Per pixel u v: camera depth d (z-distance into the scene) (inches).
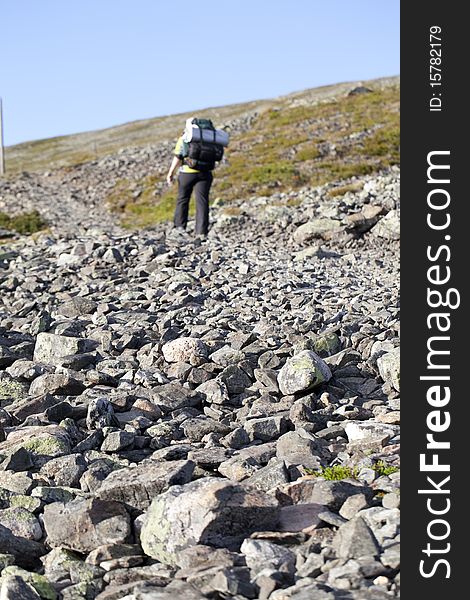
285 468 211.3
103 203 1793.8
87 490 215.2
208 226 788.0
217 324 397.4
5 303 516.7
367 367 324.8
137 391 305.0
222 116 3602.4
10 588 150.1
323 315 409.1
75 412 277.0
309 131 1955.0
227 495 171.8
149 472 199.0
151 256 603.5
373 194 797.9
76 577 166.1
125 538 181.6
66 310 457.1
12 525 189.5
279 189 1360.7
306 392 296.8
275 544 165.5
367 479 205.9
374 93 2406.5
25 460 229.8
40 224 1464.1
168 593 145.0
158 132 3890.3
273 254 668.1
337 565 153.8
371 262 622.2
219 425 268.1
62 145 4178.2
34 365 338.3
